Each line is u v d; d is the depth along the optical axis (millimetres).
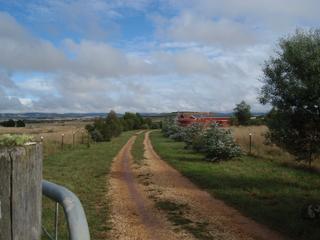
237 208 12680
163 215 11781
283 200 13281
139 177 19297
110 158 28031
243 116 56062
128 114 97625
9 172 1795
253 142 29312
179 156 28656
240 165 22438
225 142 24797
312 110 13859
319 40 13688
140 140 52781
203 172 19859
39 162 1986
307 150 14727
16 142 1925
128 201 13703
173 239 9539
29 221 1901
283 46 14109
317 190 14992
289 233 9977
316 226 10070
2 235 1774
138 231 10141
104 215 11648
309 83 13148
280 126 14445
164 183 17438
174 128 58906
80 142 43750
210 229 10398
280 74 14320
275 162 23094
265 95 14680
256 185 16094
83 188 16000
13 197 1803
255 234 9992
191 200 13906
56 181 17438
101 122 51281
